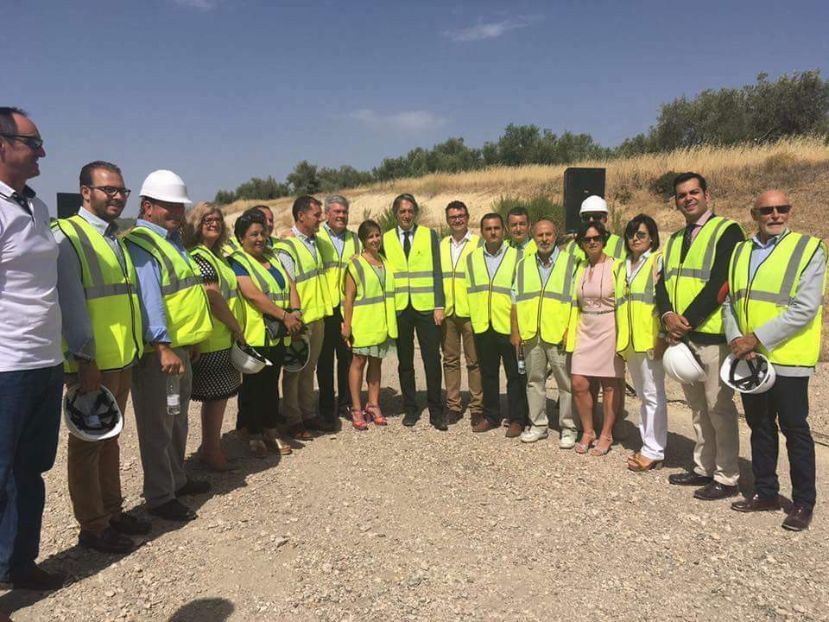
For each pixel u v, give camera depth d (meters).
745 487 4.37
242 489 4.38
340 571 3.33
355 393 5.65
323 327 5.55
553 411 6.23
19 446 3.03
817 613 2.96
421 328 5.64
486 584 3.20
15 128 2.75
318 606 3.03
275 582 3.24
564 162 36.81
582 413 5.04
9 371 2.83
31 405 2.95
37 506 3.13
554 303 4.99
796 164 18.73
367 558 3.46
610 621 2.91
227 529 3.79
